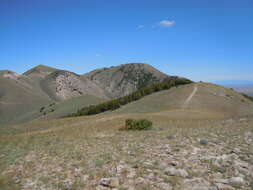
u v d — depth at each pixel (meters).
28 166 8.84
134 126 22.38
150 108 74.12
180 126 23.31
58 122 41.94
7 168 8.74
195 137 13.34
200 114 44.25
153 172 6.68
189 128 20.12
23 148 13.96
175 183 5.67
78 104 155.75
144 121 22.66
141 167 7.27
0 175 7.69
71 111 136.00
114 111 85.38
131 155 9.27
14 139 19.86
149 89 119.81
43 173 7.62
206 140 11.29
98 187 5.85
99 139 16.03
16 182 6.82
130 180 6.12
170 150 9.74
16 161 9.95
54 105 157.25
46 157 10.41
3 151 13.00
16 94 177.12
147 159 8.34
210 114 46.28
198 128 19.31
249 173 6.15
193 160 7.77
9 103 157.50
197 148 9.83
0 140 19.47
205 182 5.63
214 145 10.32
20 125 41.09
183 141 12.11
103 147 12.00
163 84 124.19
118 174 6.74
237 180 5.59
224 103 74.19
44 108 152.00
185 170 6.63
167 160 7.96
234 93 97.44
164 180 5.93
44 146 14.27
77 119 44.03
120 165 7.68
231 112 63.69
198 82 114.81
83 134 20.92
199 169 6.71
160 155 8.87
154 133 17.69
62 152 11.34
